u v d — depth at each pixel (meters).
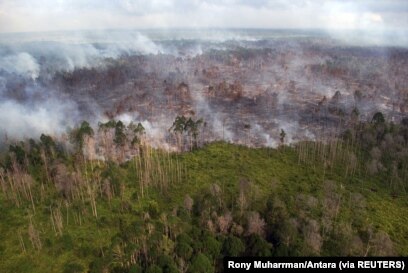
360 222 83.44
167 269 62.94
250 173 105.00
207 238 69.75
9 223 84.06
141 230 73.31
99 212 86.62
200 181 100.31
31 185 96.19
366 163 111.56
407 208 91.69
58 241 77.12
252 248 70.19
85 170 104.31
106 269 67.12
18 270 70.75
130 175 104.31
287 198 88.31
